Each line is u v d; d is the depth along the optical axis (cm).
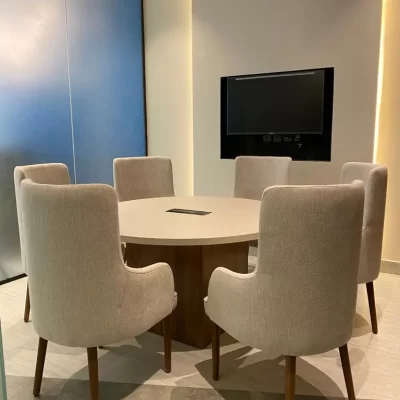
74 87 375
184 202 273
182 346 232
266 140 380
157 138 462
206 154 417
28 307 261
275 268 146
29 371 208
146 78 458
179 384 195
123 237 186
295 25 349
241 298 157
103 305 158
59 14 353
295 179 368
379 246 234
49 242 152
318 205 140
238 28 379
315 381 198
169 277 186
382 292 304
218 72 396
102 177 414
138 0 440
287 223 141
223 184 410
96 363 167
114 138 424
